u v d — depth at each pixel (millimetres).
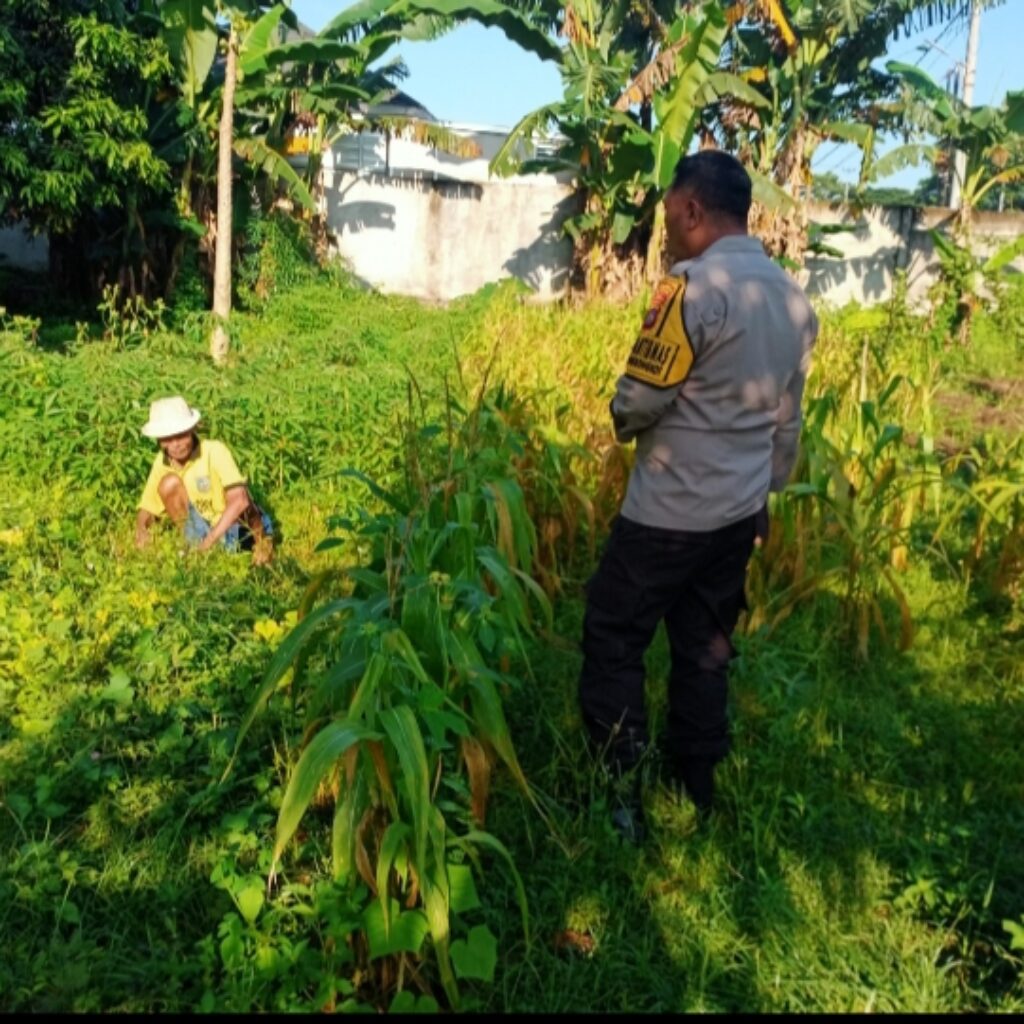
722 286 2900
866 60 14992
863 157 14930
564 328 9805
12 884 2666
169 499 5121
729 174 3014
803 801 3166
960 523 5988
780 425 3279
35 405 5816
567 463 4969
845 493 4508
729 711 3779
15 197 10453
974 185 15031
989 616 4875
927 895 2773
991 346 14102
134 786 3102
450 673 2725
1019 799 3340
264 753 3334
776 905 2750
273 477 6145
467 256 17625
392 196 17469
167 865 2830
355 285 16750
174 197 12992
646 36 16078
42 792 2969
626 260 15688
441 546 3055
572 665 3982
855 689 4117
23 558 4418
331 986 2352
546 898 2787
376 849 2555
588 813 3102
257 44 12508
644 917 2779
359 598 3143
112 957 2502
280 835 2242
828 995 2486
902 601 4371
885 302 15711
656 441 3055
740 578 3242
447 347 10750
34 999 2377
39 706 3432
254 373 7113
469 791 2781
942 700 4008
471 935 2424
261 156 13547
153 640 3822
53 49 10266
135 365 6477
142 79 11266
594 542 4945
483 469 3637
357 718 2359
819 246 15789
